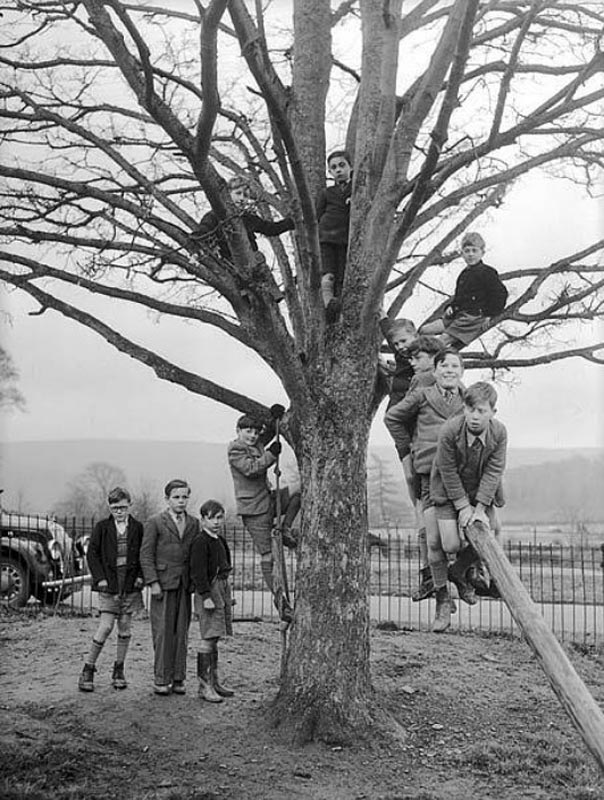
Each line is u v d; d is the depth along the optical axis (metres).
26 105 9.80
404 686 10.65
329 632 8.97
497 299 9.07
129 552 10.21
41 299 9.42
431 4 10.19
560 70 9.94
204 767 8.37
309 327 9.22
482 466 7.09
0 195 9.79
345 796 7.92
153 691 10.16
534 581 21.62
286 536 9.70
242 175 10.30
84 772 8.19
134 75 8.02
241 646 12.03
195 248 9.09
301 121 9.81
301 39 9.91
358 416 9.12
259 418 9.57
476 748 9.12
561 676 6.06
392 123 8.95
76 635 12.56
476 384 7.01
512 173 9.48
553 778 8.60
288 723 8.90
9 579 15.52
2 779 7.96
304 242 8.62
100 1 7.98
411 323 8.88
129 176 9.66
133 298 9.49
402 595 18.91
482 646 12.64
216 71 7.40
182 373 9.51
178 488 10.18
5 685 10.48
